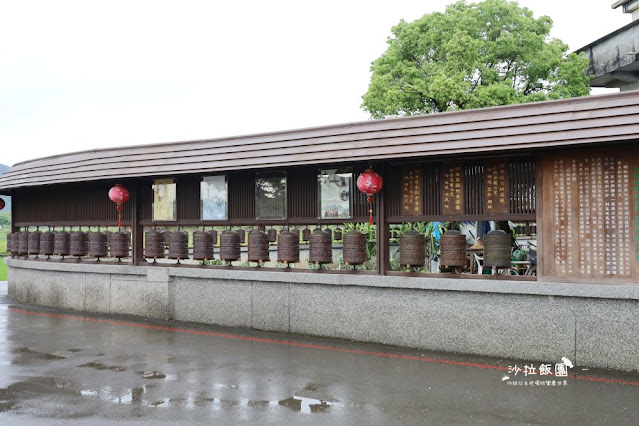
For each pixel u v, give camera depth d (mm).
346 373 7555
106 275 12562
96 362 8250
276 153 10047
